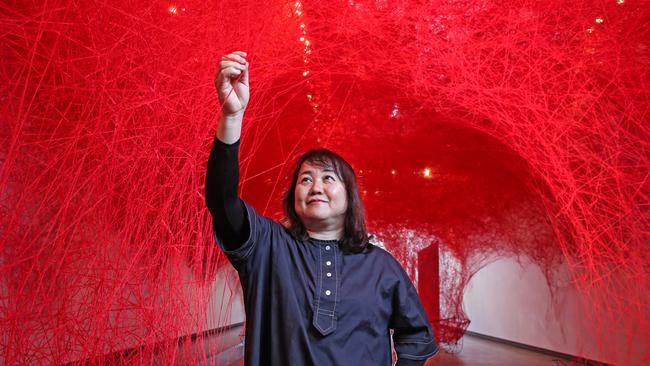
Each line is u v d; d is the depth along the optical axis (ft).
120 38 8.29
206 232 10.36
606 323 16.25
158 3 8.70
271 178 20.76
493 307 28.09
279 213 21.02
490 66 12.49
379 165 22.74
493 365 18.57
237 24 9.70
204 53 9.26
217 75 3.62
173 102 9.00
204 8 9.23
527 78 12.03
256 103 13.91
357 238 4.12
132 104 8.59
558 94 11.78
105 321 8.70
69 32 8.04
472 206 24.36
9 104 7.69
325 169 4.19
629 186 11.69
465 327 25.59
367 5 11.69
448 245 25.86
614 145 11.35
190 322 9.93
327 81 16.11
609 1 9.86
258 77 12.28
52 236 8.39
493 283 28.04
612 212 12.72
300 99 17.28
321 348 3.58
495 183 22.77
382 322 3.86
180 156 9.51
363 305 3.76
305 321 3.65
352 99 17.42
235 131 3.69
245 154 19.03
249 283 3.85
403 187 24.09
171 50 8.93
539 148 14.01
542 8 10.69
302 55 12.95
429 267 25.77
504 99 13.00
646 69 10.08
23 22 7.57
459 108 15.66
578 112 11.70
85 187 8.61
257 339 3.66
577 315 19.36
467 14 11.55
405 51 13.12
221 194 3.70
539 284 23.07
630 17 9.80
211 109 9.36
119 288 8.98
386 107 18.04
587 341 18.39
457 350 23.06
